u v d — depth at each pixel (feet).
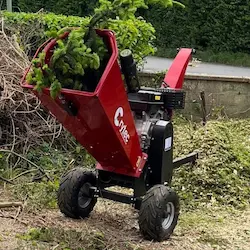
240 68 55.88
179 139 23.56
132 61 15.48
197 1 67.87
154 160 16.30
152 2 14.96
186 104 31.01
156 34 71.15
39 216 16.98
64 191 16.53
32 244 14.67
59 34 14.30
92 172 16.99
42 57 13.85
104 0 14.17
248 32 65.51
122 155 15.10
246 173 21.18
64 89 13.50
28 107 21.88
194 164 21.07
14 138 21.34
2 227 15.89
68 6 72.90
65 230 15.71
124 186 16.15
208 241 15.96
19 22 26.30
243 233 16.75
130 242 15.39
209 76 30.83
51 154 22.61
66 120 14.44
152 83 30.73
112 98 13.69
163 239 15.64
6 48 23.11
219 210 18.85
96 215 17.47
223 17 66.39
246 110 31.48
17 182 19.88
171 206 15.85
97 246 14.85
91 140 14.79
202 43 69.21
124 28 15.16
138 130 16.31
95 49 13.93
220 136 22.70
